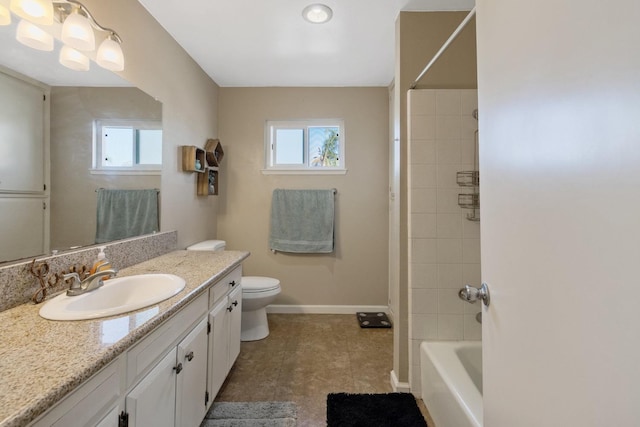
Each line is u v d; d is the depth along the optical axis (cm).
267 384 185
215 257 184
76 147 129
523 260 59
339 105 302
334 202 303
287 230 298
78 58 129
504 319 66
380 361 214
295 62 251
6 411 51
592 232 42
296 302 305
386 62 251
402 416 156
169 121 206
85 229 133
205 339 139
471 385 136
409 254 179
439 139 177
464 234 177
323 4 177
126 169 160
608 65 39
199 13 185
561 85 48
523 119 59
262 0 174
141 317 92
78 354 70
